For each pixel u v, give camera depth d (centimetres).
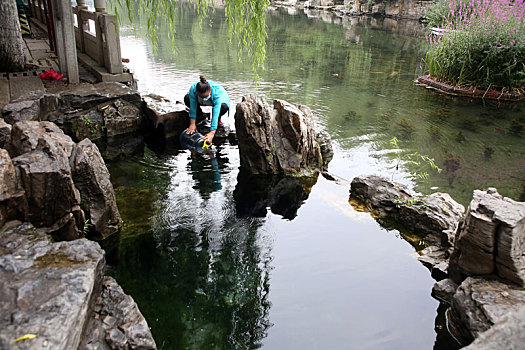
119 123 648
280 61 1246
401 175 546
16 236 275
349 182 531
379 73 1146
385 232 422
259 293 328
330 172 561
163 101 701
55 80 726
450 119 781
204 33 1777
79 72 791
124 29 1792
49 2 921
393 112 810
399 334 291
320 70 1151
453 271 330
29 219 322
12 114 516
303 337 286
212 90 610
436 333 292
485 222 286
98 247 267
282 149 557
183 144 629
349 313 309
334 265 366
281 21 2259
